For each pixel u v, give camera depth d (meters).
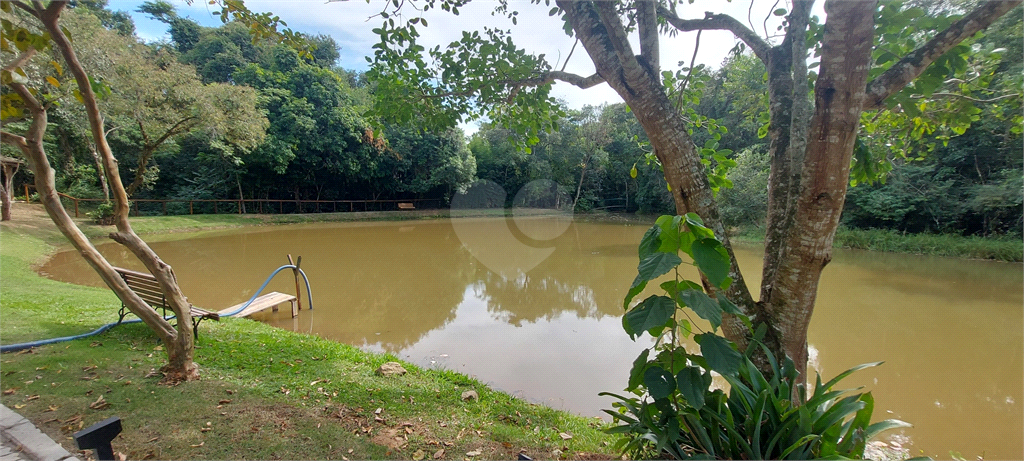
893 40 2.71
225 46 20.91
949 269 10.45
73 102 11.34
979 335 5.89
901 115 3.98
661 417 2.02
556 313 6.82
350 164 20.53
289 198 22.41
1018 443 3.45
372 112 4.23
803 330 2.46
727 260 1.84
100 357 3.68
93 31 11.28
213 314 4.56
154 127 14.05
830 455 1.79
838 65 2.04
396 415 3.03
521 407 3.48
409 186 23.25
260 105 18.31
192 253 11.35
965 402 4.11
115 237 3.02
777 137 2.92
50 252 10.04
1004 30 7.28
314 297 7.57
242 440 2.57
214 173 19.70
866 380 4.58
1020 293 8.11
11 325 4.39
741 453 1.94
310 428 2.74
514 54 3.84
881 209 14.15
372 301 7.36
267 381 3.44
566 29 3.81
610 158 24.56
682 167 2.57
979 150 12.70
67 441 2.46
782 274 2.46
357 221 20.94
